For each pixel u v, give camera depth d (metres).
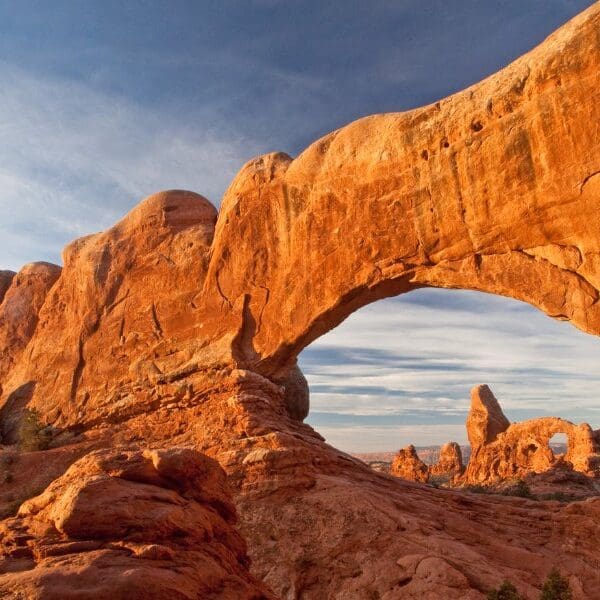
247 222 27.61
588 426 47.31
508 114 19.36
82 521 6.96
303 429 25.11
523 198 19.02
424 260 21.59
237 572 7.98
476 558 16.19
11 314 39.91
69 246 36.62
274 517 17.62
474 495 23.38
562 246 18.62
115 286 32.84
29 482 25.95
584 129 17.67
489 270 20.14
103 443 27.86
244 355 26.84
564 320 18.94
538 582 16.20
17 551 6.82
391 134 22.39
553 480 42.06
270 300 26.56
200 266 30.06
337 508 17.36
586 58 17.61
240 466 19.09
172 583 6.16
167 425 27.08
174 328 29.83
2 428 34.44
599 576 16.61
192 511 7.75
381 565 15.79
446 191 20.78
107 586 5.89
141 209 33.62
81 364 32.72
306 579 16.27
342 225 23.70
